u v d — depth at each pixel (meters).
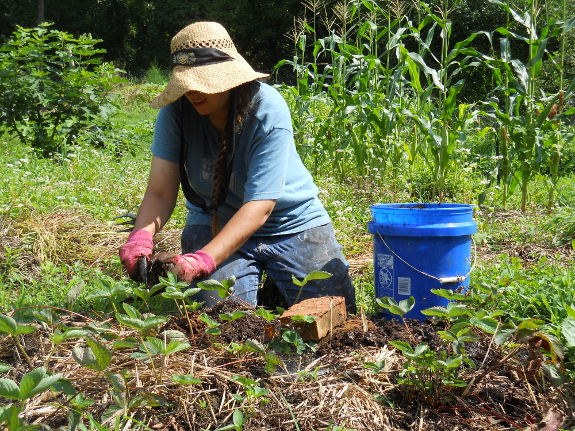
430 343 2.61
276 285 3.31
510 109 6.42
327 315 2.61
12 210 4.64
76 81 8.97
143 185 6.16
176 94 2.58
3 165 6.77
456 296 2.36
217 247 2.69
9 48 8.99
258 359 2.40
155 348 2.11
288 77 23.92
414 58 6.52
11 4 34.03
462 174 6.75
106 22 34.91
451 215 3.03
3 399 2.08
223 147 2.84
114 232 4.68
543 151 6.13
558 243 4.88
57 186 5.81
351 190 6.78
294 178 3.23
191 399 2.12
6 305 3.09
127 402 1.96
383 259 3.14
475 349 2.60
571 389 2.29
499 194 6.58
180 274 2.53
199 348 2.49
